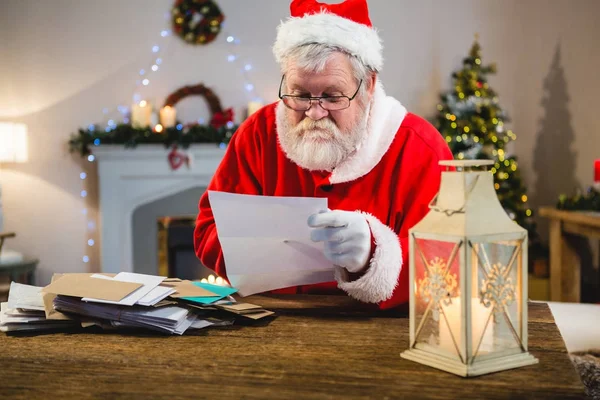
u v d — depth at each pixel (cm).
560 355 91
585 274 427
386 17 444
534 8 437
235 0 441
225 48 441
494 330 85
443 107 431
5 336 104
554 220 373
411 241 88
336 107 130
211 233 151
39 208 436
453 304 84
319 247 117
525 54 442
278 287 125
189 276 462
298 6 150
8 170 434
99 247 440
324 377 84
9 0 429
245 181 161
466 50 446
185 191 455
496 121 410
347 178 142
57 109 434
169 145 415
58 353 96
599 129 411
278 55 136
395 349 95
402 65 446
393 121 145
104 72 436
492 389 79
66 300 108
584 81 418
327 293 145
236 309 111
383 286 113
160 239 457
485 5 444
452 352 85
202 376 85
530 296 394
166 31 438
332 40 126
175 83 440
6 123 403
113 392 80
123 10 436
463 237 79
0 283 398
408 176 142
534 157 445
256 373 86
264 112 160
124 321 105
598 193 370
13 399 78
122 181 427
